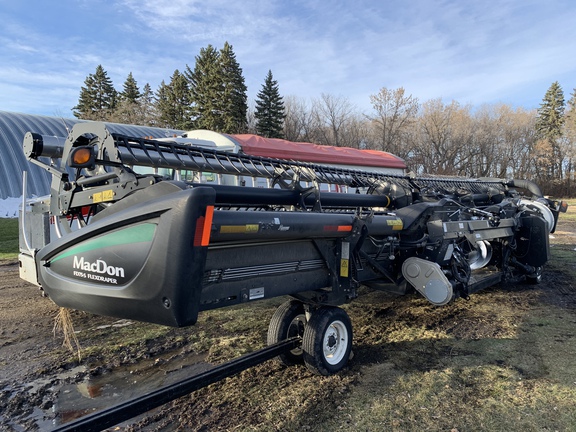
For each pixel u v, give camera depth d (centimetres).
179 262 212
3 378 341
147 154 319
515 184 802
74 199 296
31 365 365
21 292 607
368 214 364
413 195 498
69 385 330
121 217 233
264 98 4322
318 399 300
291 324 352
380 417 276
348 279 349
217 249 259
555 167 5141
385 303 549
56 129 1716
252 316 499
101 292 243
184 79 5156
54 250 272
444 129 4819
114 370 356
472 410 285
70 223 305
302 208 378
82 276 257
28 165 1489
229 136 962
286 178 394
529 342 410
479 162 5128
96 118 4597
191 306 219
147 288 222
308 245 320
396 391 312
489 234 523
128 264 231
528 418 275
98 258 246
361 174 518
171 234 213
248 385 322
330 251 337
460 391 312
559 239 1195
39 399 308
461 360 368
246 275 278
